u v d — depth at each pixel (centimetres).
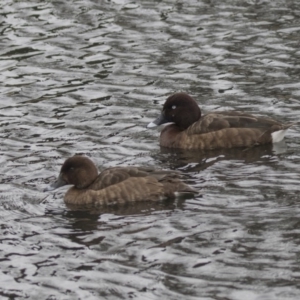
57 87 2012
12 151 1650
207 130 1662
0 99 1947
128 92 1975
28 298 1124
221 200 1391
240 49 2206
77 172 1438
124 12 2489
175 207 1374
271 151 1623
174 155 1631
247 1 2545
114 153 1641
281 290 1109
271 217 1314
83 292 1130
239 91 1955
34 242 1277
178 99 1717
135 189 1408
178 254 1216
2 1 2570
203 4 2534
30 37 2323
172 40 2283
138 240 1266
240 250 1216
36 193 1461
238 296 1099
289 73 2048
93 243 1265
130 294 1120
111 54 2206
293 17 2409
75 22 2419
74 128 1772
